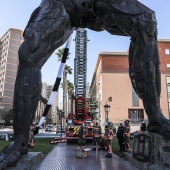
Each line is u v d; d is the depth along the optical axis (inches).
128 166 316.8
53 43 270.1
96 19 295.1
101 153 479.5
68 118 763.4
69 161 370.9
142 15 284.4
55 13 270.4
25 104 249.4
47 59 276.1
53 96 705.0
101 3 283.1
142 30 283.1
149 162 265.4
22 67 257.8
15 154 230.5
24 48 259.8
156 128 270.5
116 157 416.8
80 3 278.1
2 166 213.0
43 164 330.3
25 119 249.1
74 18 283.6
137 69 288.7
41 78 264.8
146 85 282.8
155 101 279.9
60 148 580.7
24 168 217.9
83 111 797.2
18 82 254.2
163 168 234.1
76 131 735.1
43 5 277.1
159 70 288.2
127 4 284.0
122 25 289.3
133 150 318.0
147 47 285.1
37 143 714.8
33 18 276.1
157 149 255.0
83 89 831.7
